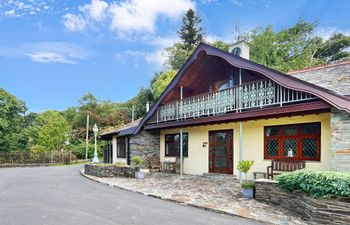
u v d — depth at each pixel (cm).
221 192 901
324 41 2959
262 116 988
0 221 603
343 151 763
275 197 710
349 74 976
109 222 590
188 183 1114
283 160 1014
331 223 532
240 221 593
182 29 3838
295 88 867
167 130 1672
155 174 1464
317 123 967
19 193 945
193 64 1310
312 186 562
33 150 2756
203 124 1280
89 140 3562
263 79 1129
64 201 805
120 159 1909
